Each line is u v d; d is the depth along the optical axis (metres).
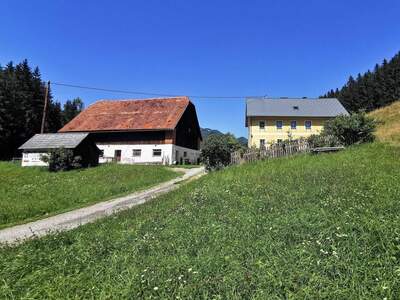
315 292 5.09
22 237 12.10
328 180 11.98
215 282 5.71
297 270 5.71
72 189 22.77
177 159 48.38
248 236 7.48
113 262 7.01
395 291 4.95
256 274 5.76
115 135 48.69
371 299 4.82
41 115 72.56
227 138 28.16
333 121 21.91
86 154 37.59
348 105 98.75
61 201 19.11
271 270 5.82
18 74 73.62
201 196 12.95
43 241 9.23
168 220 9.96
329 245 6.41
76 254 7.82
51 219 15.24
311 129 58.44
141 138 47.66
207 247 7.23
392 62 94.88
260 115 58.59
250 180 15.07
